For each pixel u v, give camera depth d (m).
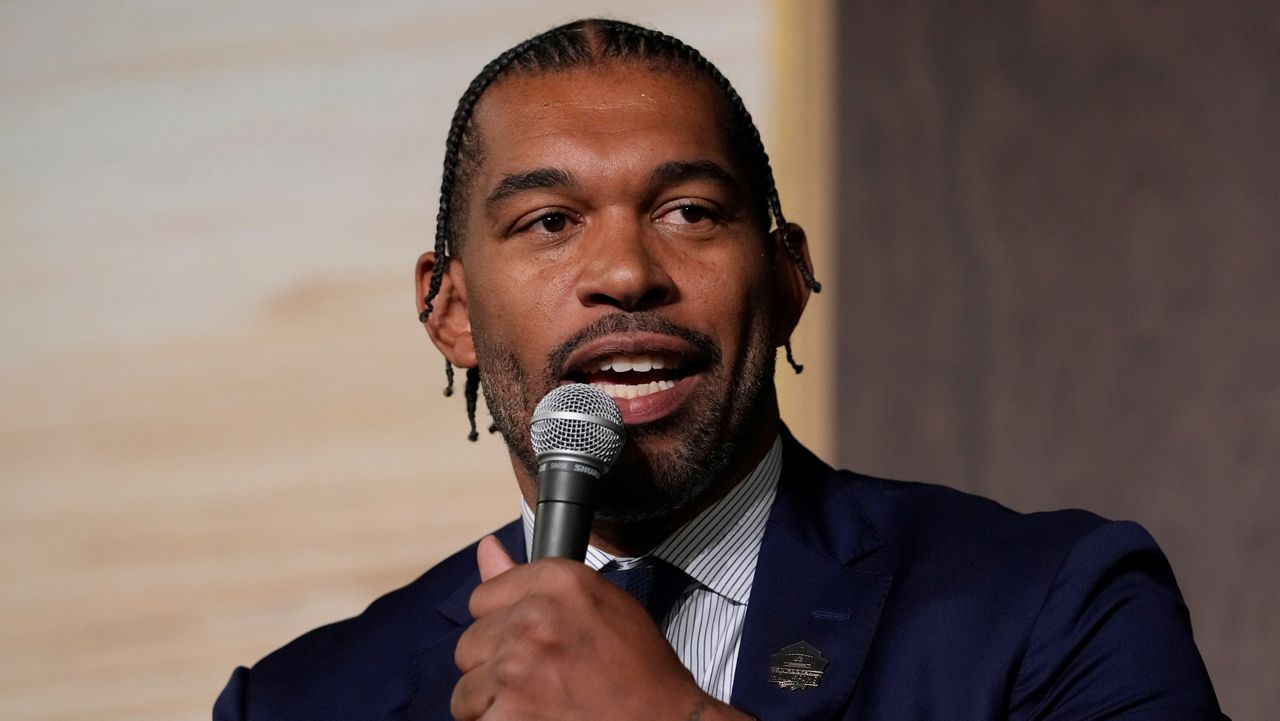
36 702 9.77
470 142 5.59
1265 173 9.19
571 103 5.33
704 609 5.45
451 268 5.93
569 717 4.27
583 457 4.49
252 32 10.09
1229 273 9.21
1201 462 9.16
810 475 5.86
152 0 10.22
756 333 5.27
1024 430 9.38
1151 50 9.40
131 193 10.10
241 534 9.72
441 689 5.64
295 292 9.86
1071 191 9.44
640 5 9.62
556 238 5.23
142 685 9.68
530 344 5.18
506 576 4.45
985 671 4.96
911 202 9.56
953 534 5.48
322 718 5.79
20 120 10.27
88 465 9.91
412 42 9.87
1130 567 5.20
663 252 5.14
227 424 9.80
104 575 9.81
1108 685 4.87
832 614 5.27
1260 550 9.04
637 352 5.04
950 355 9.48
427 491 9.55
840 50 9.66
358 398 9.70
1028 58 9.54
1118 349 9.31
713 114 5.38
